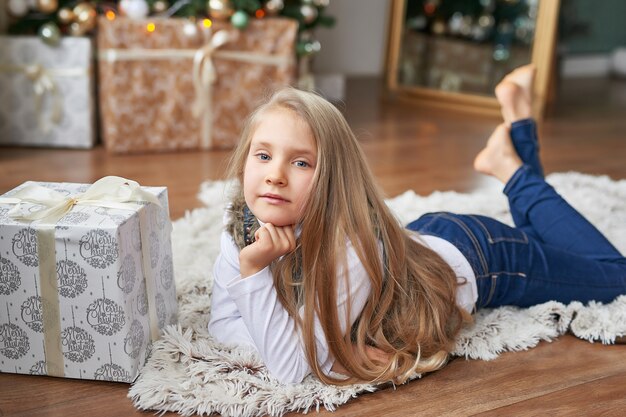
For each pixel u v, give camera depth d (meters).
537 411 1.20
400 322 1.26
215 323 1.34
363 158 1.23
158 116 2.70
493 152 1.71
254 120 1.20
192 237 1.85
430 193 2.36
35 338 1.23
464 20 3.70
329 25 3.03
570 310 1.46
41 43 2.62
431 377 1.29
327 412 1.18
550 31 3.42
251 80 2.75
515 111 1.80
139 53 2.61
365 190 1.23
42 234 1.16
